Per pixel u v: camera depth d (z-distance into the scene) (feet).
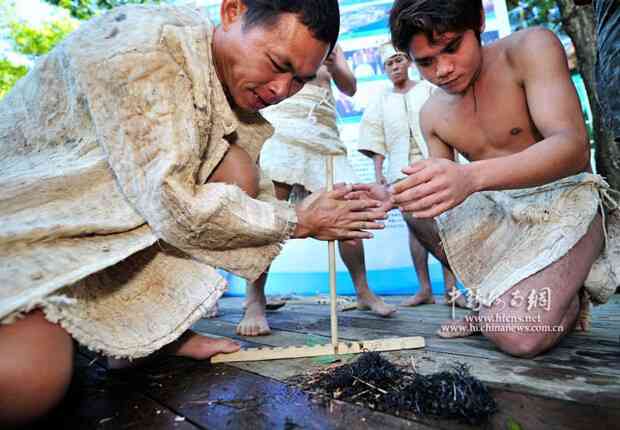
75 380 3.29
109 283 2.89
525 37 3.80
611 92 2.87
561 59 3.61
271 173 5.11
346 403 2.56
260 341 4.29
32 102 3.13
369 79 9.60
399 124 7.15
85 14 18.16
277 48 2.84
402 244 9.41
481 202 4.32
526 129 3.95
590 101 7.44
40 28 17.79
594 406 2.31
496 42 4.08
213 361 3.58
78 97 2.88
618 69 2.79
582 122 3.41
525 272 3.39
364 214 3.46
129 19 2.93
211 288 3.03
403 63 7.41
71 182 2.76
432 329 4.50
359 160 9.63
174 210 2.66
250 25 2.87
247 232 2.94
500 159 3.04
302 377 3.05
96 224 2.65
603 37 3.01
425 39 3.51
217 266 3.11
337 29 2.97
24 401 2.06
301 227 3.39
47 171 2.74
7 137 3.12
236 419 2.44
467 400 2.29
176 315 2.92
